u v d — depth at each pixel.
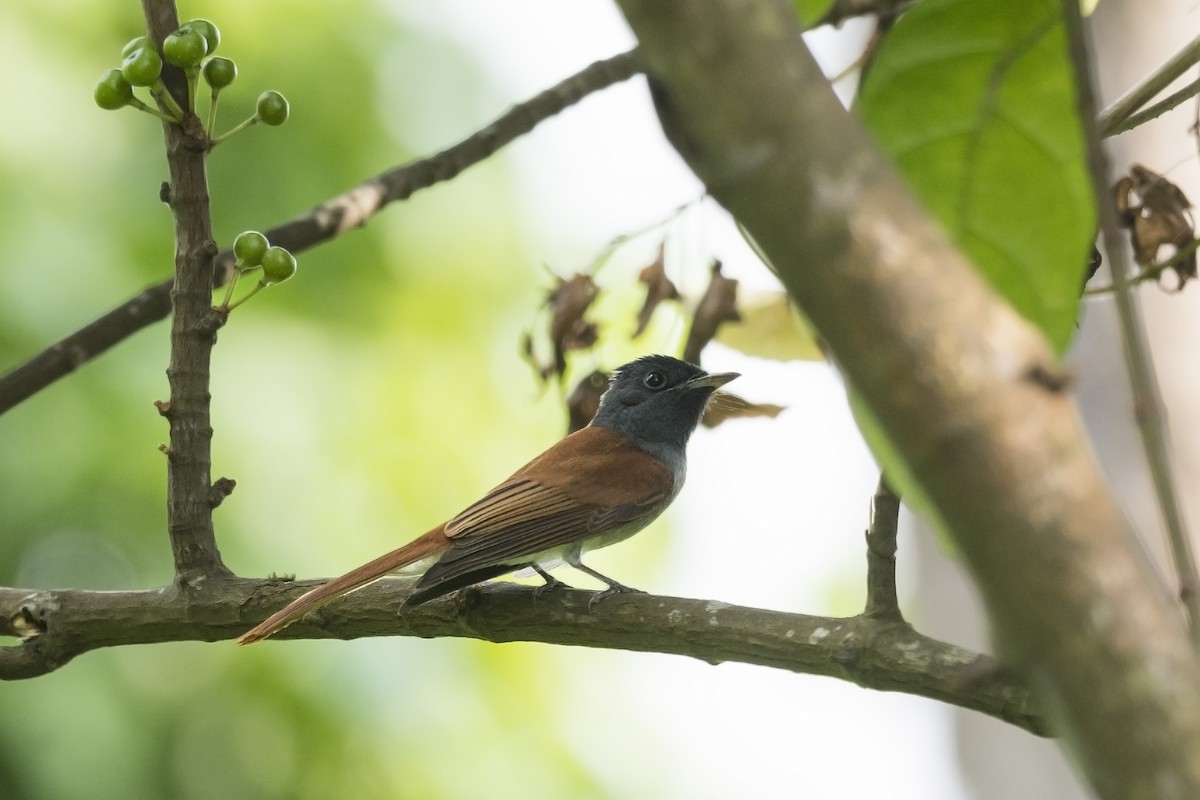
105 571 13.98
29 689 13.58
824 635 5.92
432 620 7.66
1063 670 2.32
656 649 6.87
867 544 5.72
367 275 18.56
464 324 19.73
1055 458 2.33
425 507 17.95
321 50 18.20
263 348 16.45
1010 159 4.52
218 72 7.26
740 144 2.39
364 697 15.08
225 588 7.82
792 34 2.42
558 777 17.64
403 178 8.80
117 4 16.73
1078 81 3.52
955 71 4.54
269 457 15.69
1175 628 2.31
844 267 2.36
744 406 10.52
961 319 2.36
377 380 18.19
